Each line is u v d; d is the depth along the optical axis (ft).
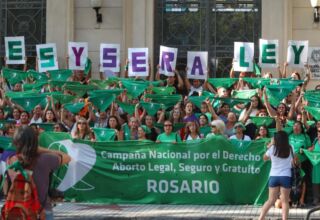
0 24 57.77
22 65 57.31
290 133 39.04
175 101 46.06
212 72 56.24
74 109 43.93
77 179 39.11
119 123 42.29
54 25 55.57
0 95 49.01
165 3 56.80
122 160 38.91
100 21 55.36
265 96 42.93
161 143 38.68
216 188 38.17
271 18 54.19
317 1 53.11
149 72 52.49
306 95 43.80
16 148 16.31
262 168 38.06
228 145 38.19
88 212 35.14
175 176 38.45
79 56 51.29
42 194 16.44
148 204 38.55
